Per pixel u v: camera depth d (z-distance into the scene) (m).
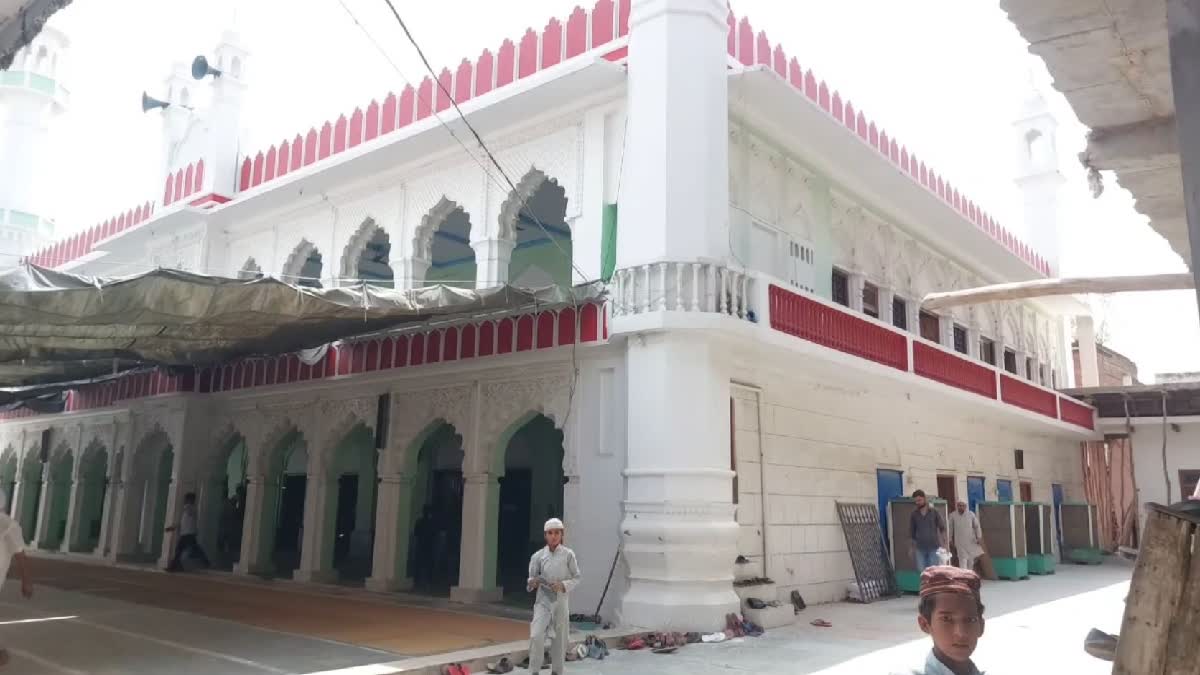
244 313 7.97
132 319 7.74
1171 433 19.78
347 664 6.36
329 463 12.51
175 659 6.54
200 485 14.37
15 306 7.14
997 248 16.39
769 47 10.91
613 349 9.42
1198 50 1.74
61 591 10.80
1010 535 14.27
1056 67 3.46
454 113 11.02
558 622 6.10
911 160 13.56
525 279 16.16
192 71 15.49
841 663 6.91
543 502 14.64
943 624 2.00
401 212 12.48
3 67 5.46
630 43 9.61
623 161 9.48
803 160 11.91
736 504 9.62
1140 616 1.72
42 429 18.56
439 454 15.39
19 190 22.16
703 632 8.15
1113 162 3.90
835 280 12.86
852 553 11.54
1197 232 1.67
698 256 8.83
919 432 14.23
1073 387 22.17
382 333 11.54
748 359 10.09
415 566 13.42
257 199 13.95
